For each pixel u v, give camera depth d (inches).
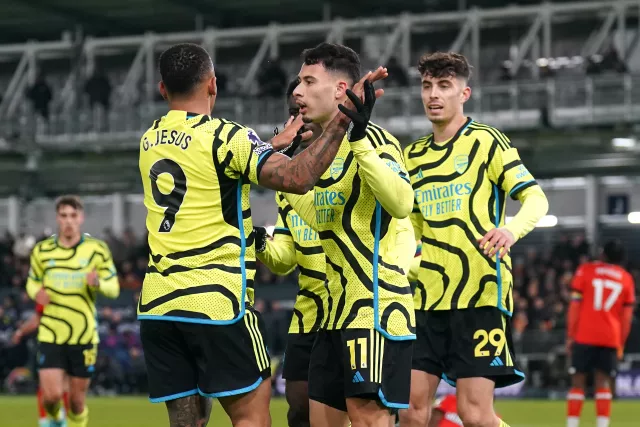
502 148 945.5
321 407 776.3
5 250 3880.4
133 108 3905.0
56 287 1531.7
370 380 737.0
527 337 2928.2
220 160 703.7
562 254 3378.4
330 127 693.9
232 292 708.7
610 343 1685.5
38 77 4092.0
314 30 4192.9
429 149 967.6
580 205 4092.0
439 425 1012.5
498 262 932.0
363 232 748.0
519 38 4126.5
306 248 906.1
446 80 955.3
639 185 4010.8
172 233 711.1
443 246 946.7
